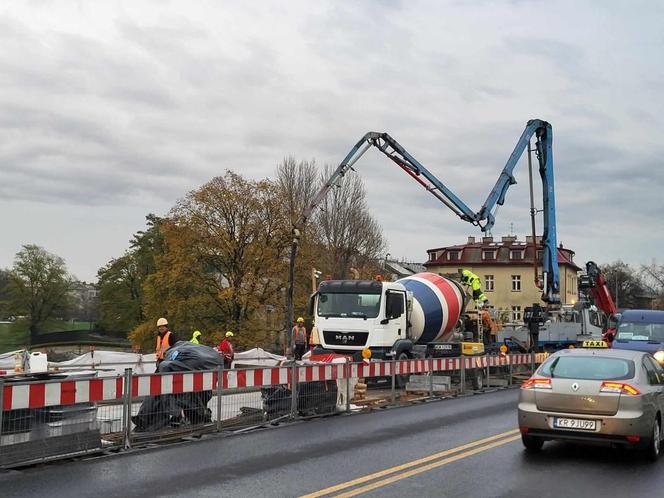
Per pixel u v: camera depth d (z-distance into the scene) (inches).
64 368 807.7
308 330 1883.6
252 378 530.6
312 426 538.6
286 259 1883.6
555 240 1205.7
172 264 1879.9
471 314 1075.9
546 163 1209.4
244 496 311.0
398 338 909.2
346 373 631.2
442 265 3617.1
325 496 311.6
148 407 457.1
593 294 1385.3
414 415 609.3
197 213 1867.6
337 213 2261.3
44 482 340.2
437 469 371.6
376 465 381.1
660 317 938.7
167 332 721.0
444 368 784.9
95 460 397.1
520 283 3513.8
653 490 329.7
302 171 2290.8
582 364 420.2
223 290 1843.0
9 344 3272.6
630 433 386.0
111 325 2883.9
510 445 445.1
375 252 2342.5
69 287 3277.6
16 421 375.9
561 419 400.5
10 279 3198.8
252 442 460.8
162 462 390.9
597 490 329.1
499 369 930.1
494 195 1174.3
